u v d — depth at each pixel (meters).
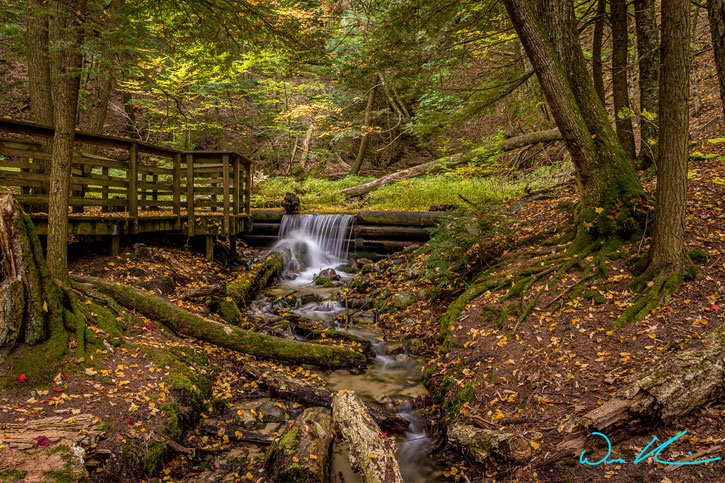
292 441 3.39
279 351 5.21
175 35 7.38
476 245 7.30
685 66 4.04
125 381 3.69
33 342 3.58
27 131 5.39
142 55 5.95
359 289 8.52
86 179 5.95
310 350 5.27
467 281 6.84
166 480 3.13
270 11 7.04
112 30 4.91
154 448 3.21
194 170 9.23
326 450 3.46
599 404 3.29
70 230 5.80
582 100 5.68
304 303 7.86
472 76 15.42
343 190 15.28
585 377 3.68
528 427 3.37
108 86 9.66
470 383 4.17
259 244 11.67
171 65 14.95
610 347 3.93
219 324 5.19
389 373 5.20
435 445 3.76
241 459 3.48
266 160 20.69
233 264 9.20
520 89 12.02
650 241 4.80
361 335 6.39
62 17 4.54
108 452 2.95
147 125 18.58
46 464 2.57
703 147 7.89
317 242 11.28
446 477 3.34
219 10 6.58
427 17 7.45
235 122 20.00
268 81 17.45
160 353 4.30
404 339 6.08
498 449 3.20
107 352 3.96
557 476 2.85
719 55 4.24
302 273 10.18
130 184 6.57
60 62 4.73
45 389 3.34
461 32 8.78
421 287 7.43
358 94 19.64
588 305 4.68
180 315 5.07
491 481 3.07
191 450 3.44
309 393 4.45
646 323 4.02
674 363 3.12
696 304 3.98
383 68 8.30
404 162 21.75
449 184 13.25
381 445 3.33
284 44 7.38
